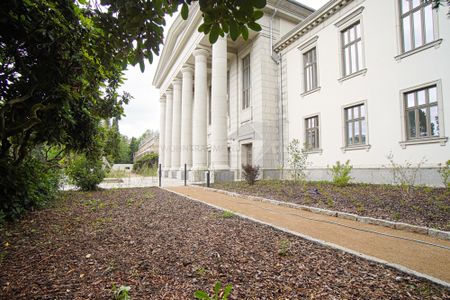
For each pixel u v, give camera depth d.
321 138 12.32
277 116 15.34
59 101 4.12
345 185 9.37
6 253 3.17
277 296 2.18
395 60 9.19
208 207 6.46
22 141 4.84
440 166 7.57
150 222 4.82
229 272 2.64
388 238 3.93
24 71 3.48
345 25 11.30
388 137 9.34
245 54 17.16
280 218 5.28
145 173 23.31
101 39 3.02
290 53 14.70
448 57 7.74
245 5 1.70
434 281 2.44
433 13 8.12
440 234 3.96
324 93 12.28
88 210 6.05
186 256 3.07
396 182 8.76
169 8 2.08
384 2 9.63
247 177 11.88
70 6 3.18
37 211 5.84
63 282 2.43
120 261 2.93
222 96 15.09
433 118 8.17
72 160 10.33
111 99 5.32
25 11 2.87
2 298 2.12
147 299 2.12
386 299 2.17
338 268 2.76
